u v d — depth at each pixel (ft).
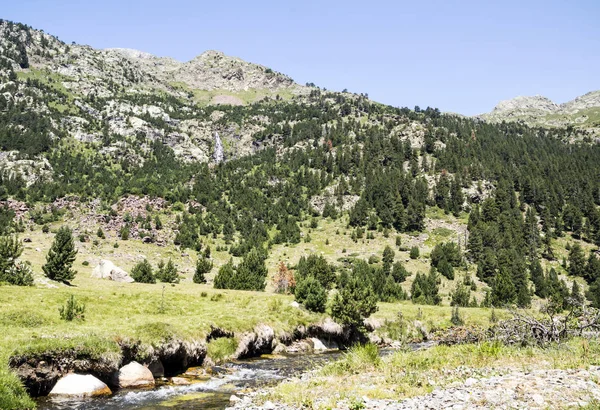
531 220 533.55
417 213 552.00
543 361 58.29
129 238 462.60
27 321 83.82
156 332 82.53
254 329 115.03
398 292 288.92
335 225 571.28
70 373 64.64
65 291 133.18
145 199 586.45
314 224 565.94
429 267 437.58
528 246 485.97
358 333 150.61
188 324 98.68
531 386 43.04
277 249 499.10
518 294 290.15
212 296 169.78
